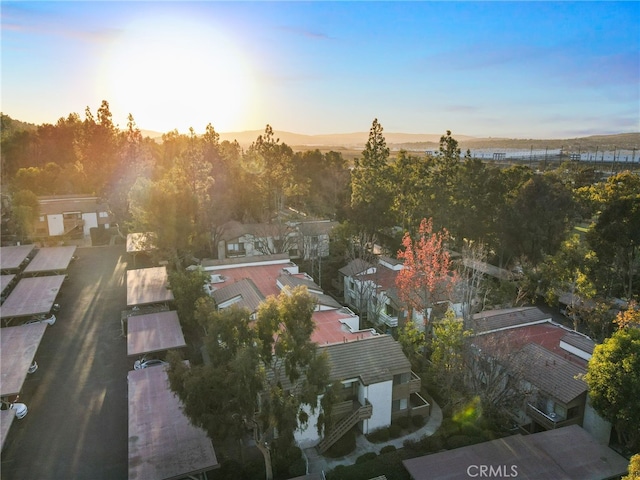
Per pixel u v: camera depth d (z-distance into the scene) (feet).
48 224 248.32
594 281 154.10
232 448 88.84
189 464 74.08
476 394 96.63
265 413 69.92
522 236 186.60
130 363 120.06
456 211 201.26
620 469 77.82
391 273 166.81
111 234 252.83
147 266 201.36
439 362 106.32
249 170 255.50
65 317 148.36
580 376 90.94
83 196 292.40
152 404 89.66
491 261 212.64
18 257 183.01
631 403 78.64
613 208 153.69
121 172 260.21
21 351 109.09
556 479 74.90
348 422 90.89
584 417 94.84
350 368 94.89
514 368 98.73
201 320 79.05
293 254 210.79
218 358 68.39
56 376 113.80
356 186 223.71
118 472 82.17
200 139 230.07
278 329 70.44
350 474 79.61
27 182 305.53
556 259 163.43
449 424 96.68
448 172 207.72
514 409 98.89
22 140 360.69
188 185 192.85
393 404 100.37
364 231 204.23
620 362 81.20
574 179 312.91
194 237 179.93
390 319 143.33
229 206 211.61
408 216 220.02
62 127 378.53
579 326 146.51
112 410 100.32
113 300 162.81
